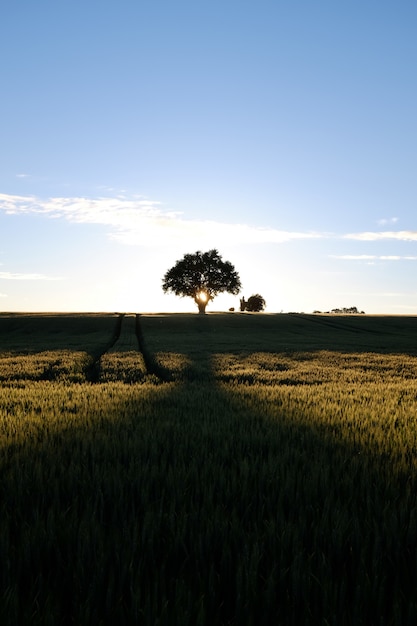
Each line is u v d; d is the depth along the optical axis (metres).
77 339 53.22
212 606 3.28
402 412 11.55
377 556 3.83
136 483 5.47
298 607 3.30
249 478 5.70
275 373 23.38
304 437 8.11
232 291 125.31
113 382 20.38
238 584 3.36
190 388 17.08
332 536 4.05
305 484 5.42
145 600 3.29
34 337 58.34
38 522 4.27
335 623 3.06
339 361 30.98
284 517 4.60
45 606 3.16
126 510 4.74
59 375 22.41
